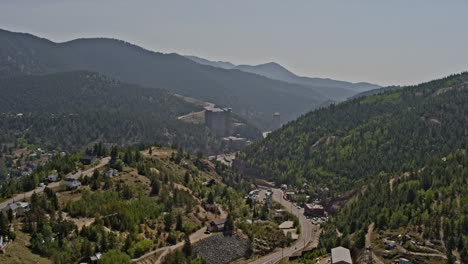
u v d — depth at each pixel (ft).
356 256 607.78
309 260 618.44
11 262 446.19
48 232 517.55
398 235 625.00
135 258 560.61
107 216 610.24
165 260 566.36
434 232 607.78
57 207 607.78
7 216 537.24
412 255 569.64
